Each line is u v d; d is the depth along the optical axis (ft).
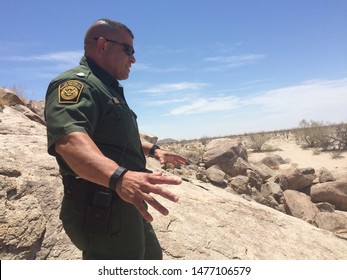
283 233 16.83
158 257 7.91
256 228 16.24
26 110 24.16
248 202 20.10
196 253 12.65
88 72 6.37
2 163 12.58
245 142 117.70
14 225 10.48
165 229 13.34
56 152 5.70
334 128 88.89
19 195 11.60
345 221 25.16
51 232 11.16
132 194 4.96
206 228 14.44
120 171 5.06
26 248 10.22
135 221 6.39
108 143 6.31
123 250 6.30
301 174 34.91
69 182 6.33
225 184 30.81
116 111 6.32
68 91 5.71
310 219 27.43
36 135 17.88
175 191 17.53
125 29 7.07
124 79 7.38
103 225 6.02
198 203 16.74
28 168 13.15
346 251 16.96
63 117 5.43
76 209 6.30
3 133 16.74
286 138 124.77
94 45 6.88
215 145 37.47
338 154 71.20
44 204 11.87
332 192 32.96
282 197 31.53
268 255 14.15
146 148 9.12
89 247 6.45
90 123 5.71
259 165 44.37
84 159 5.14
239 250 13.69
